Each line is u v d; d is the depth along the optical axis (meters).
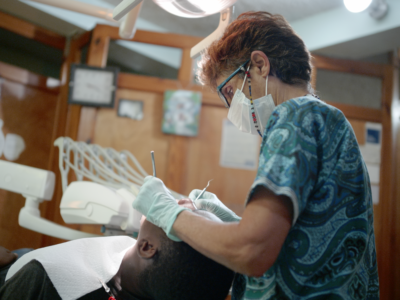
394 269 2.88
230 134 2.98
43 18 3.02
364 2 2.42
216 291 0.89
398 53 3.16
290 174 0.71
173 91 2.96
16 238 2.79
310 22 3.03
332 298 0.77
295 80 0.93
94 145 2.10
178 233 0.79
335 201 0.80
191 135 2.91
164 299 0.88
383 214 2.95
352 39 2.81
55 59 3.46
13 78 2.89
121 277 0.95
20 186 1.68
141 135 2.96
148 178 0.92
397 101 3.11
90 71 2.94
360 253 0.80
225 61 0.99
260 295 0.78
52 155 3.01
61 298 0.87
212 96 3.00
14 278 0.91
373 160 3.02
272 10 2.90
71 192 1.60
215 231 0.72
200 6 1.31
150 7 2.92
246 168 2.95
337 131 0.84
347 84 3.14
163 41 3.04
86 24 3.14
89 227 2.79
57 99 3.17
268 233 0.68
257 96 0.96
